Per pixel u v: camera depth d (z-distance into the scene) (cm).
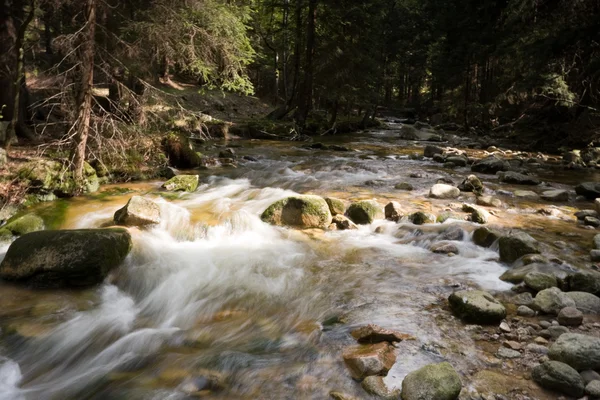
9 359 430
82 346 450
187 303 540
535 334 440
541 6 2047
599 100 2031
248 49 1241
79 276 572
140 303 550
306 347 427
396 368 384
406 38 4638
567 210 922
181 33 1039
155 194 977
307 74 2453
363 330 441
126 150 1134
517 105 2694
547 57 1925
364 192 1044
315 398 351
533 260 601
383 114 4625
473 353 409
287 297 545
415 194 1030
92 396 371
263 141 1997
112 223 765
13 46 1173
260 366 395
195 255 682
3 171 904
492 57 2856
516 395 348
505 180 1209
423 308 502
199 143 1739
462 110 3228
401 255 675
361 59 2455
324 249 702
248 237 757
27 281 572
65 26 1145
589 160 1620
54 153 1033
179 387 371
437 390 335
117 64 1041
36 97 1528
